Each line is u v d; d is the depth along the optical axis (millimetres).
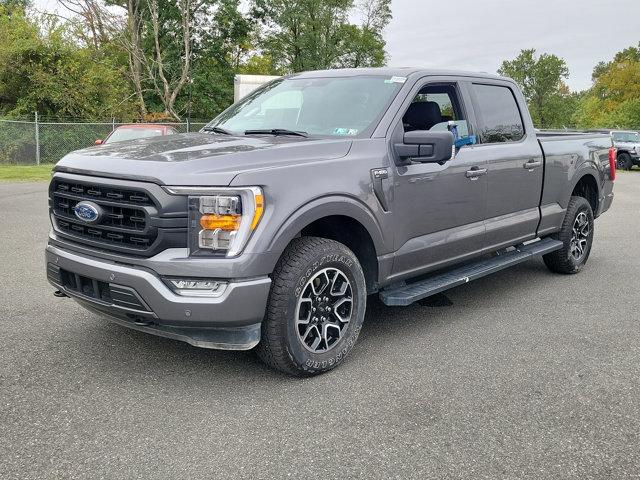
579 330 4891
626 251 8242
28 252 7297
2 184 15656
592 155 6914
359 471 2809
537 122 87062
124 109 30812
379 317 5203
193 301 3369
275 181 3562
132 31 34219
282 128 4691
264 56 55812
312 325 3832
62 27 28797
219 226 3398
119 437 3068
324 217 4027
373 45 54312
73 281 3854
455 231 4945
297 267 3662
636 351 4418
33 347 4242
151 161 3562
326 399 3557
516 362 4184
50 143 24062
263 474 2771
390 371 3996
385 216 4230
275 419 3299
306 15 50406
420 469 2834
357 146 4172
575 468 2865
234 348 3535
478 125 5277
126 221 3543
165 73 39250
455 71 5285
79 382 3709
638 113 52875
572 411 3447
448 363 4148
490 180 5223
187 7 34562
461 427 3242
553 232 6418
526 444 3078
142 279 3408
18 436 3047
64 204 3893
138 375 3830
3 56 26859
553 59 84438
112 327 4676
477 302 5707
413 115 4867
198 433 3129
